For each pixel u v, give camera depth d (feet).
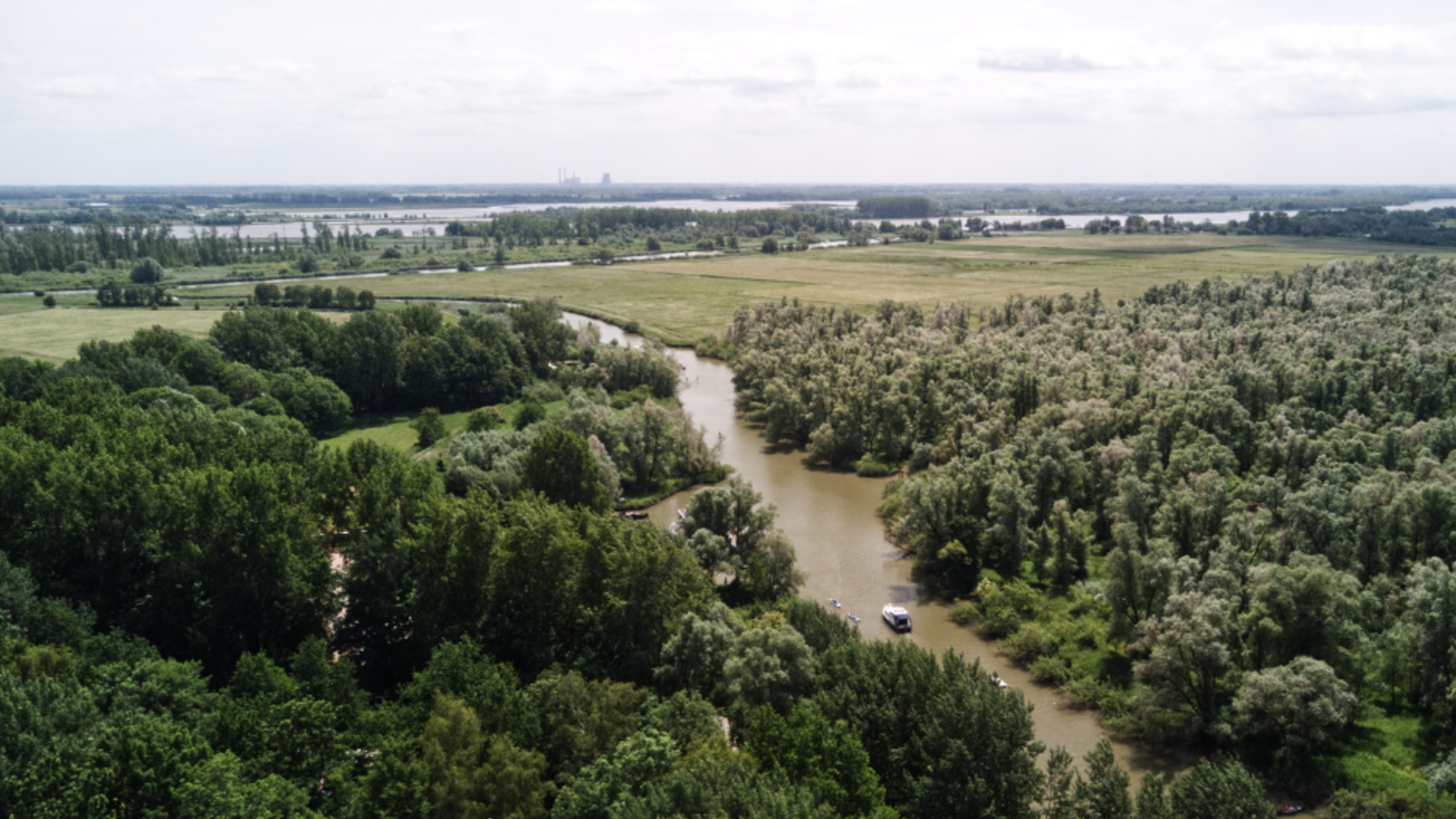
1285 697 271.69
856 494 561.02
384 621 335.26
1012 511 423.23
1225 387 565.94
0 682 215.72
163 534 336.08
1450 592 285.43
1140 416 544.21
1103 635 361.10
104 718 223.92
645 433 575.38
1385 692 307.37
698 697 262.26
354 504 370.94
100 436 413.18
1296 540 368.27
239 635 321.11
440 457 517.14
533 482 439.63
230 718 226.17
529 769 218.18
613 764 219.41
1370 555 369.71
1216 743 295.48
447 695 242.99
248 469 351.67
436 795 207.21
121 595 338.95
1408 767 270.67
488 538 328.49
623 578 315.17
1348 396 564.71
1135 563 342.85
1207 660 286.66
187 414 495.82
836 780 219.82
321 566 338.75
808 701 260.42
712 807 191.21
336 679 259.80
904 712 259.39
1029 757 250.78
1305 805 265.95
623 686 260.42
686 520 435.53
